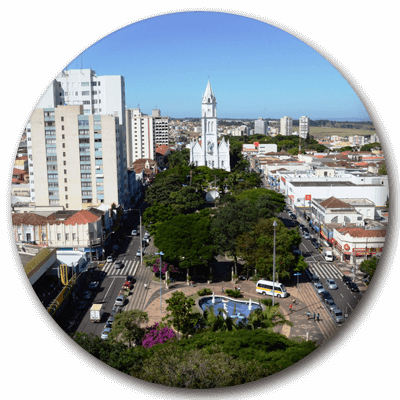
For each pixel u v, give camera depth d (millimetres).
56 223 46688
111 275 42656
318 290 37500
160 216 51188
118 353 20406
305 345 19578
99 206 55469
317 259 47219
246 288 39219
